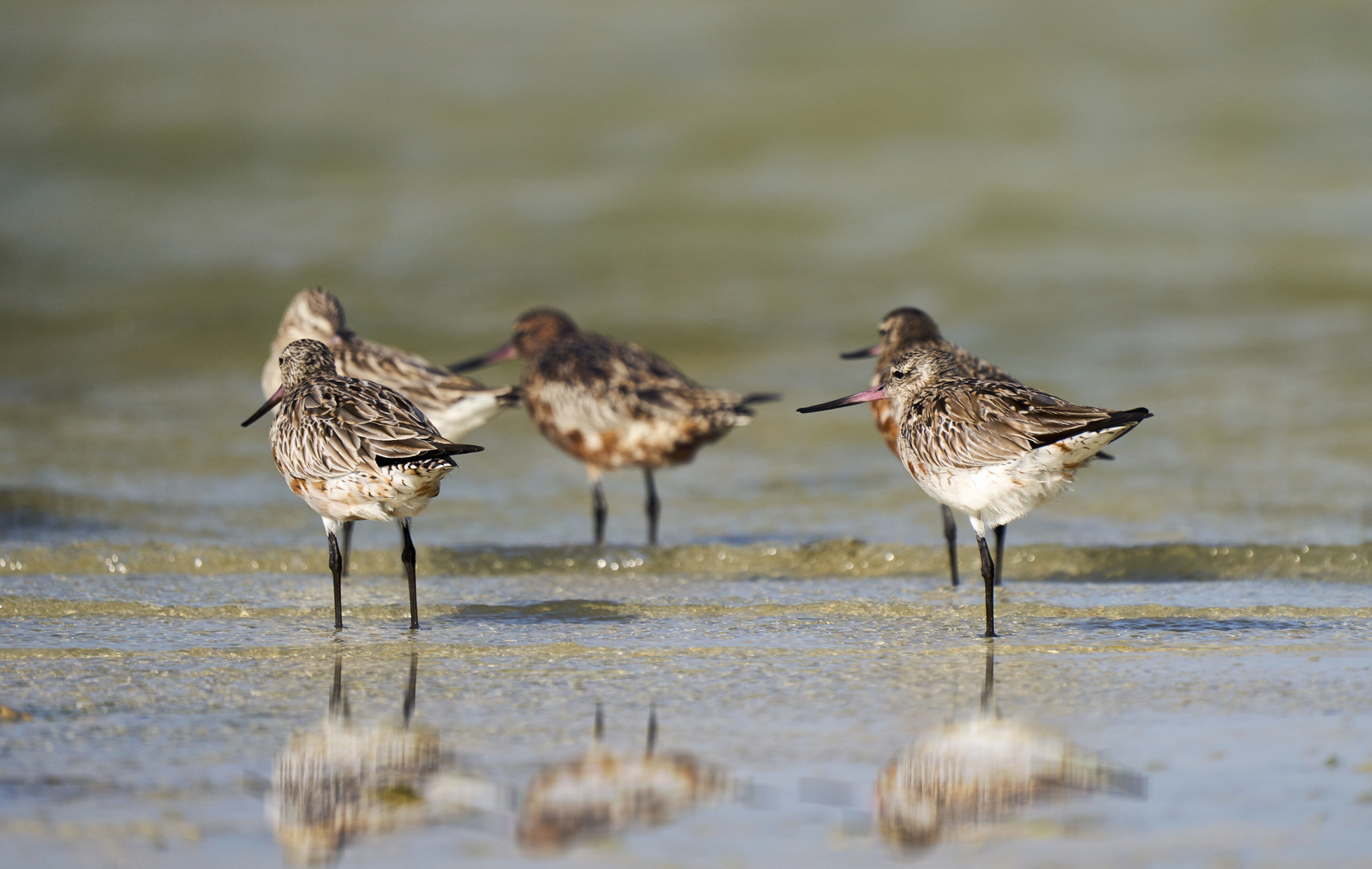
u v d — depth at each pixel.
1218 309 24.08
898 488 16.20
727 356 22.86
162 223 29.61
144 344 23.36
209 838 6.67
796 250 27.97
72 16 41.50
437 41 39.38
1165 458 16.64
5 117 34.53
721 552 13.25
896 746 7.86
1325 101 34.28
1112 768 7.50
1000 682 9.09
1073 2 39.81
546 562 13.16
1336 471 15.90
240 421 19.16
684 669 9.46
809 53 37.34
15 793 7.17
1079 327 23.28
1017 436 9.94
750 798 7.12
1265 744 7.81
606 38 39.06
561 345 15.87
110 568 12.76
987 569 10.43
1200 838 6.57
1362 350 21.45
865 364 22.22
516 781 7.38
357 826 6.80
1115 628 10.53
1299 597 11.55
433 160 32.69
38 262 27.28
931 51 37.25
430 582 12.52
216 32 40.31
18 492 15.05
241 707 8.63
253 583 12.35
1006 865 6.30
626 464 15.13
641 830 6.73
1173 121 33.62
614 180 31.61
